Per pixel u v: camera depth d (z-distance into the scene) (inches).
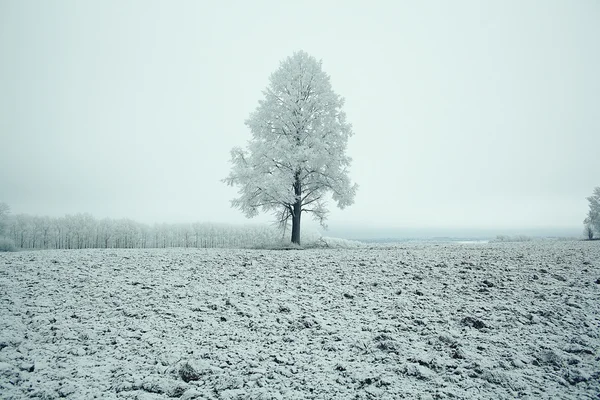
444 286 327.0
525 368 189.8
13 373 180.1
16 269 358.6
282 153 758.5
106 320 250.5
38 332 228.2
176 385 174.6
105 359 201.2
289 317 259.8
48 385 172.2
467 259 448.1
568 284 324.2
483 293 306.2
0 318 243.1
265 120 810.8
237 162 800.9
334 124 783.7
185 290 315.0
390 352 208.5
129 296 295.7
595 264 407.5
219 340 225.8
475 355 202.1
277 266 410.0
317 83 806.5
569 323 243.6
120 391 170.1
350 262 432.5
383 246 804.6
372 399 162.9
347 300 296.4
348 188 792.3
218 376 183.0
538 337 224.2
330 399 163.2
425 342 221.1
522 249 608.7
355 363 196.7
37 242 2694.4
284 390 170.1
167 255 472.1
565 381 175.8
